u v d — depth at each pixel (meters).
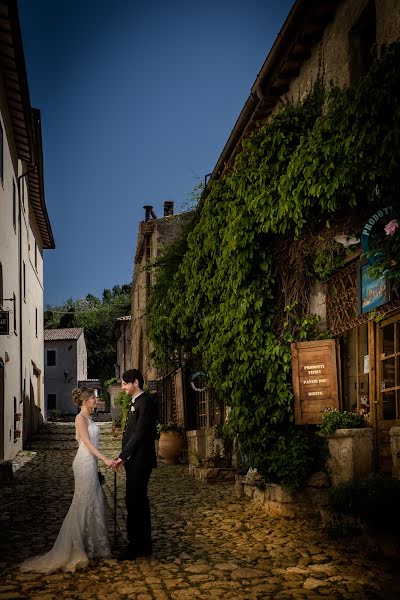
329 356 8.23
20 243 18.25
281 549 6.23
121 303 57.53
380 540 5.73
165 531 7.29
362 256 7.34
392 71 6.19
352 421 7.52
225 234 8.96
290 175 7.62
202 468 12.07
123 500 9.71
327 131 7.09
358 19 7.97
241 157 8.88
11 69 13.14
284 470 7.83
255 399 8.48
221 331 9.08
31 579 5.38
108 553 6.13
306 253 8.41
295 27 9.04
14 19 11.10
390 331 7.26
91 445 6.20
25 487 11.42
